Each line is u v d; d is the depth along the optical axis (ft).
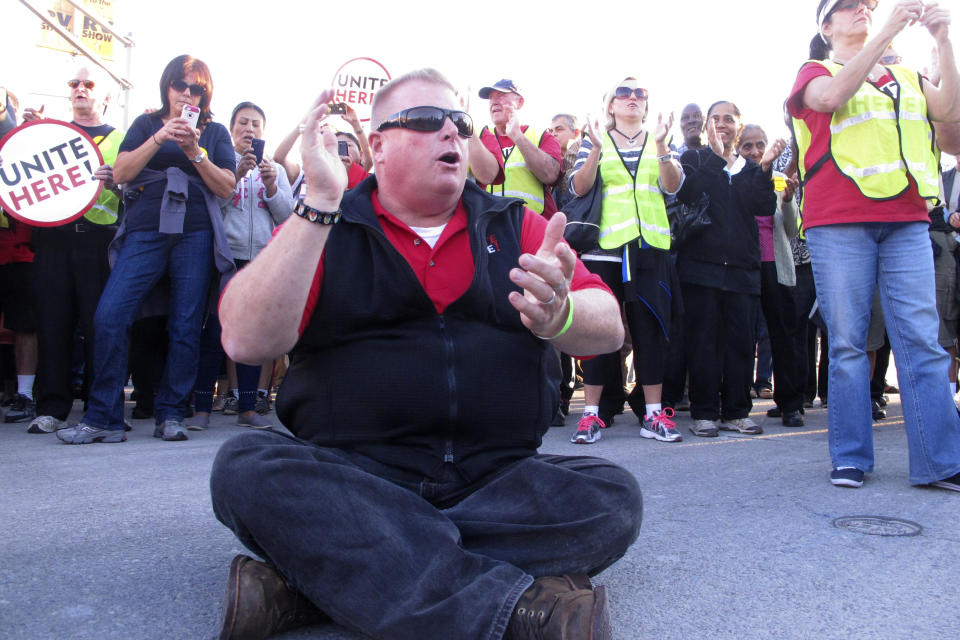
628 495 5.67
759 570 7.06
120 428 14.35
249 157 15.28
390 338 5.83
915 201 10.52
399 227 6.08
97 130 16.74
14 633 5.55
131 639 5.47
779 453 13.23
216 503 5.38
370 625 4.93
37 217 14.75
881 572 7.00
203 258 14.75
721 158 15.97
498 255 6.16
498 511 5.61
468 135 6.14
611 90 15.34
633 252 14.87
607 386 16.88
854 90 10.25
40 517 8.68
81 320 16.06
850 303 10.73
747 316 16.05
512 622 4.81
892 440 14.83
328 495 5.08
